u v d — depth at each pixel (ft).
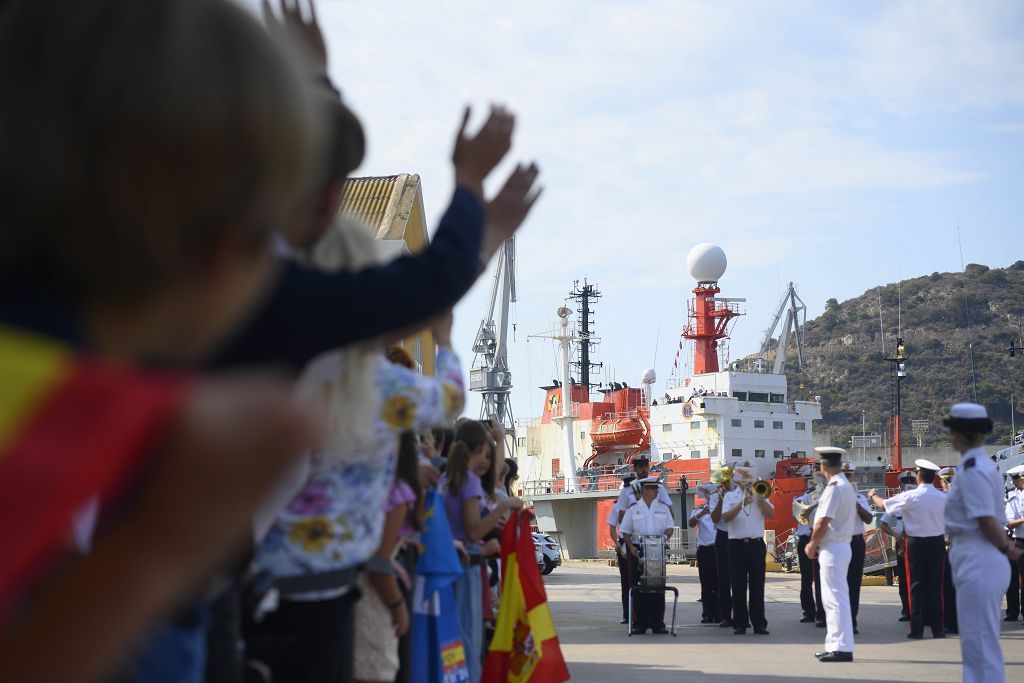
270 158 2.39
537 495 181.37
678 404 174.60
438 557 19.65
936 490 51.93
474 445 25.94
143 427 1.86
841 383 638.94
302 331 6.09
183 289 2.36
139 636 1.92
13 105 2.27
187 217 2.32
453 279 6.56
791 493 139.85
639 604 53.21
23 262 2.28
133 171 2.27
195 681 6.70
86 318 2.32
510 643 25.62
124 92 2.24
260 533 8.02
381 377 11.65
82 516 2.11
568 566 155.63
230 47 2.37
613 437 181.78
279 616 12.18
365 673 15.26
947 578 55.01
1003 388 592.60
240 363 6.00
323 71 8.15
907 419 589.32
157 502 1.86
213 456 1.86
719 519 54.65
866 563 95.50
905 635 52.95
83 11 2.29
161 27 2.30
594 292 242.17
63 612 1.86
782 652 44.91
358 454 11.68
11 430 1.85
